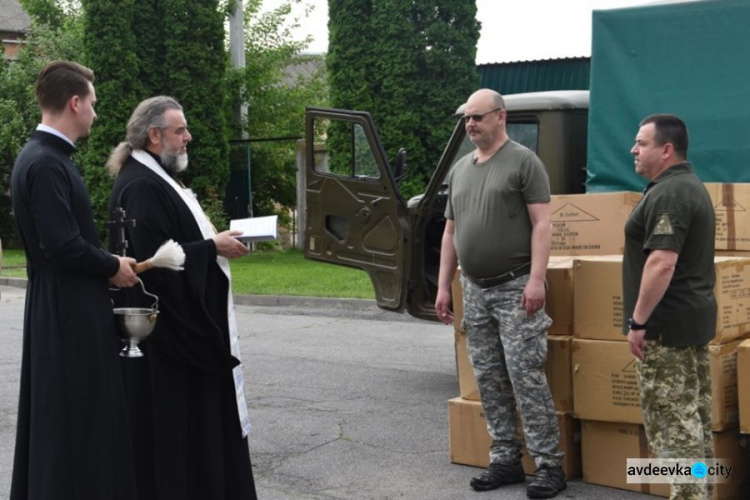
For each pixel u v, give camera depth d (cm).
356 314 1176
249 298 1319
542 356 493
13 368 855
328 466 562
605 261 496
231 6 2075
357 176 794
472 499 498
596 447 511
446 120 1652
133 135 423
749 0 588
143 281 409
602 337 499
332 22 1688
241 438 430
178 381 412
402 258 767
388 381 790
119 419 380
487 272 491
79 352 370
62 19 2492
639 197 558
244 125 2122
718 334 463
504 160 489
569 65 1471
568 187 722
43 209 363
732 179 596
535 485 496
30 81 2322
